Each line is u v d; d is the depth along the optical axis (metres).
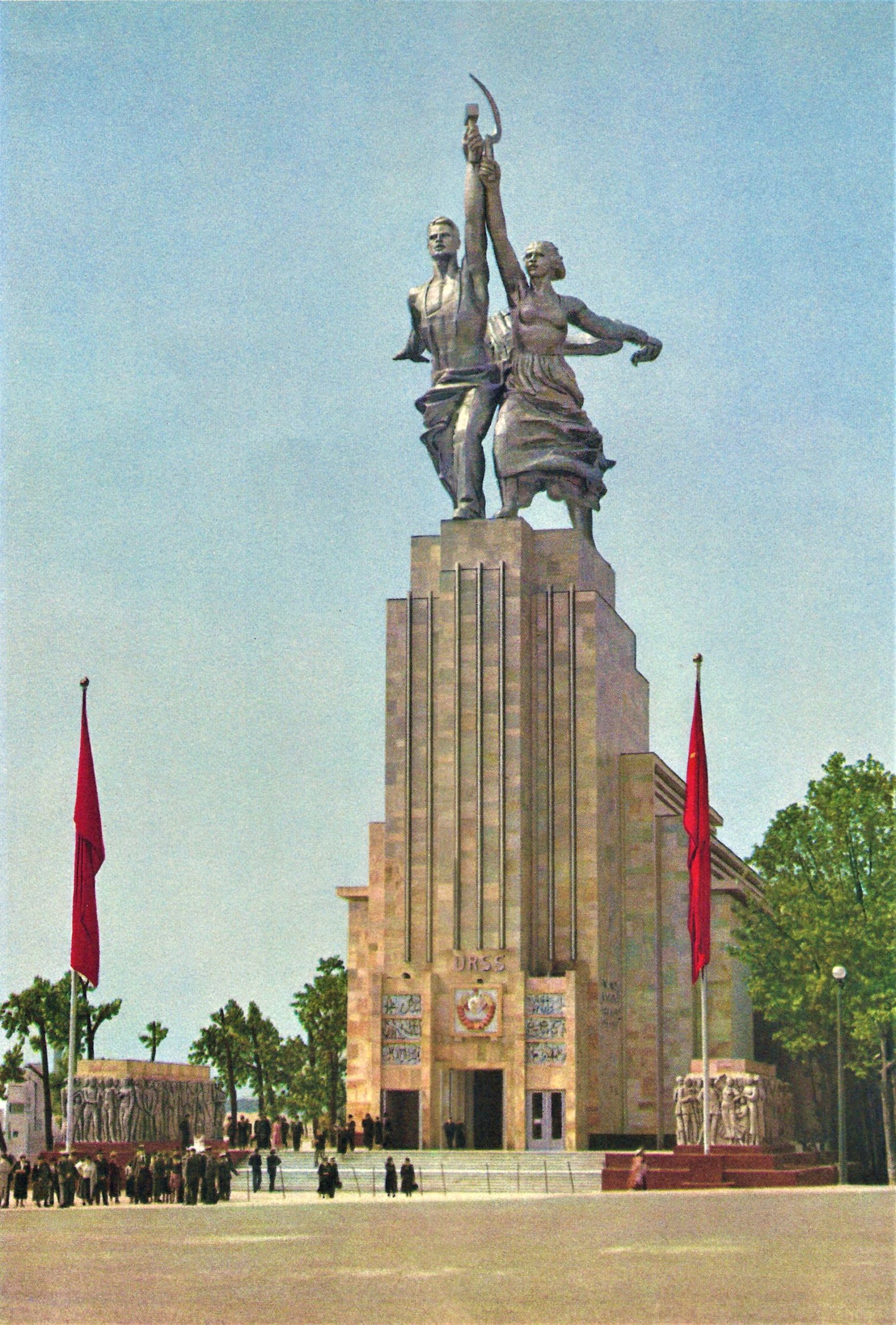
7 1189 72.38
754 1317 33.25
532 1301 35.72
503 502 109.88
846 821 95.25
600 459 112.56
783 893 95.25
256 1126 95.19
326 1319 33.50
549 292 111.44
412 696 106.88
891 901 93.62
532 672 106.94
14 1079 135.25
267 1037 171.88
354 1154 94.69
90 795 84.12
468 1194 79.25
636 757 110.94
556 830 105.00
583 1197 73.25
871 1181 96.44
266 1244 49.75
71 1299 36.94
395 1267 42.50
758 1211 60.12
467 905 103.62
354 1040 109.94
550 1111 99.31
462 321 110.88
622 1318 33.22
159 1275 41.50
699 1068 83.81
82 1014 136.12
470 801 104.88
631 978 108.12
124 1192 83.62
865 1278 39.00
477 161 111.44
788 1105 94.50
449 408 111.12
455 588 107.00
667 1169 77.56
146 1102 94.62
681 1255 44.41
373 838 110.31
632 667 117.25
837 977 85.50
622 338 112.25
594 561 111.25
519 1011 100.44
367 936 112.31
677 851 110.00
